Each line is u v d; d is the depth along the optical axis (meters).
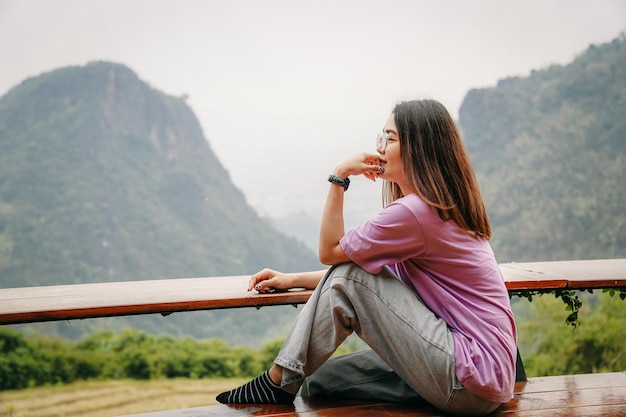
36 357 16.14
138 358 16.06
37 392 15.32
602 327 11.99
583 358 11.97
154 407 13.81
